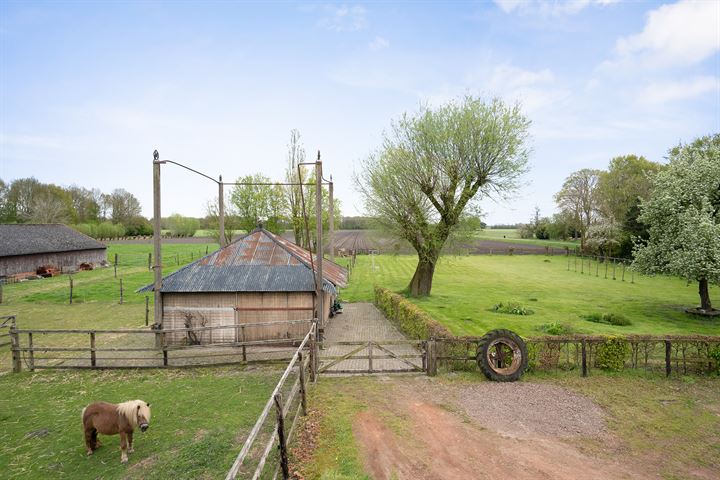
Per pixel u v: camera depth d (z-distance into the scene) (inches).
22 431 402.6
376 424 400.8
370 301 1253.1
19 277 1648.6
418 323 714.8
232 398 474.3
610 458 342.0
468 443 365.4
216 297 726.5
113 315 1023.6
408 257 2655.0
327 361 626.8
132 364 609.6
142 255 2682.1
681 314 1023.0
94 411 348.5
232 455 343.9
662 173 1050.1
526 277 1785.2
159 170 692.1
